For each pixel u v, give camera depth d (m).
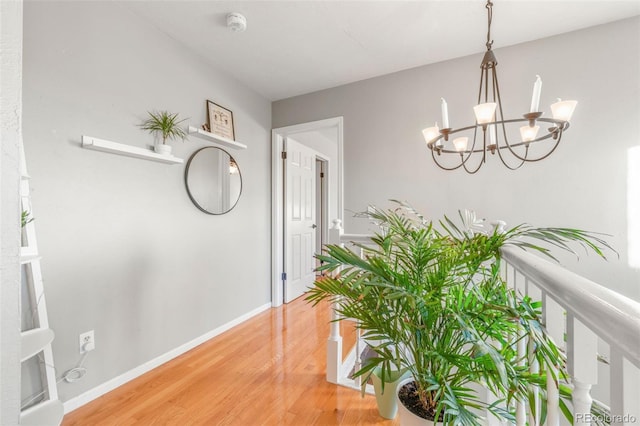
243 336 2.45
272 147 3.20
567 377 0.70
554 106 1.23
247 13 1.86
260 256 3.04
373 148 2.70
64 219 1.51
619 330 0.39
